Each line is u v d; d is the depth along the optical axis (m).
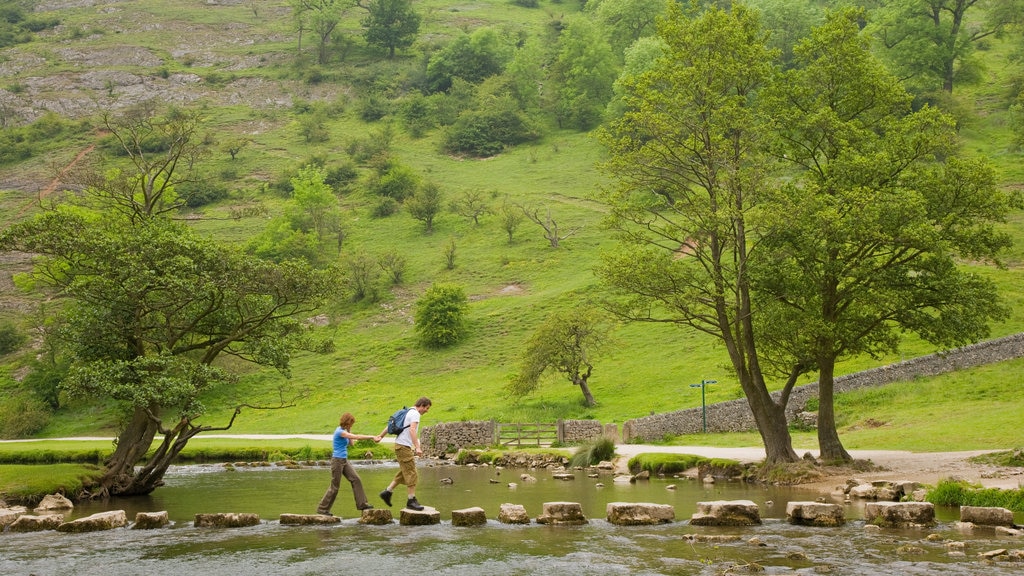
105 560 14.12
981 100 122.19
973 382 43.84
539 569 12.96
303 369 81.69
